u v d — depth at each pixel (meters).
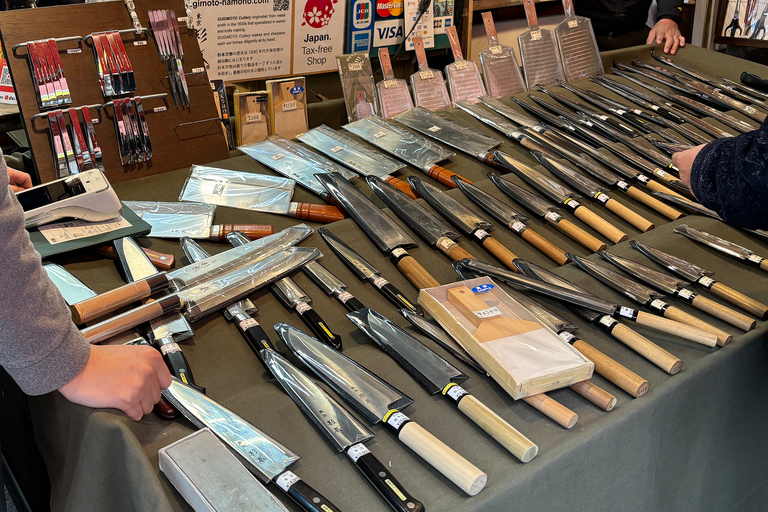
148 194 1.37
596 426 0.77
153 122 1.44
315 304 1.02
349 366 0.85
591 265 1.08
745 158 0.85
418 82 1.95
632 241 1.16
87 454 0.71
